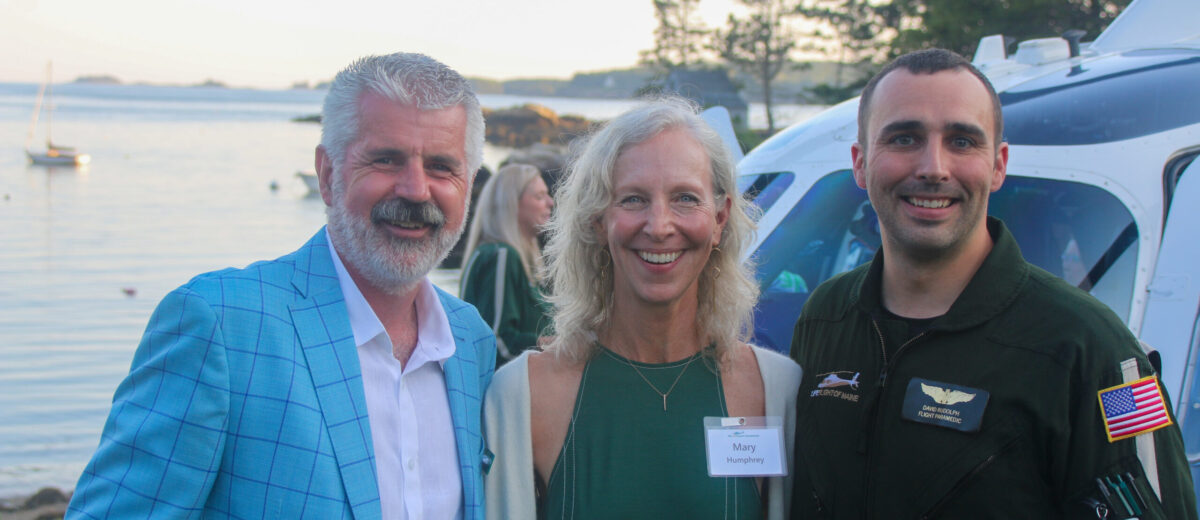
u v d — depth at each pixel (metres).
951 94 1.94
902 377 1.98
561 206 2.44
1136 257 2.86
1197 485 2.70
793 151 3.69
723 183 2.28
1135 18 3.77
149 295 17.80
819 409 2.15
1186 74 3.00
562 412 2.29
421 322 2.13
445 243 2.02
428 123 1.96
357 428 1.90
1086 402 1.78
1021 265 1.95
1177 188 2.84
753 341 3.44
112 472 1.72
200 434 1.74
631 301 2.29
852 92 42.62
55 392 11.17
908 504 1.92
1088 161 3.01
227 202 34.84
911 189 1.96
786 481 2.29
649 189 2.17
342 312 1.98
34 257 21.97
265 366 1.83
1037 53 3.62
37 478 8.13
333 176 2.01
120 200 34.91
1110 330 1.82
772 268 3.52
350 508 1.84
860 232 3.47
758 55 57.22
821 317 2.28
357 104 1.97
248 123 124.69
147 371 1.79
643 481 2.20
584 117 90.69
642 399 2.27
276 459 1.80
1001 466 1.84
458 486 2.07
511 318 4.36
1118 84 3.11
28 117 119.25
